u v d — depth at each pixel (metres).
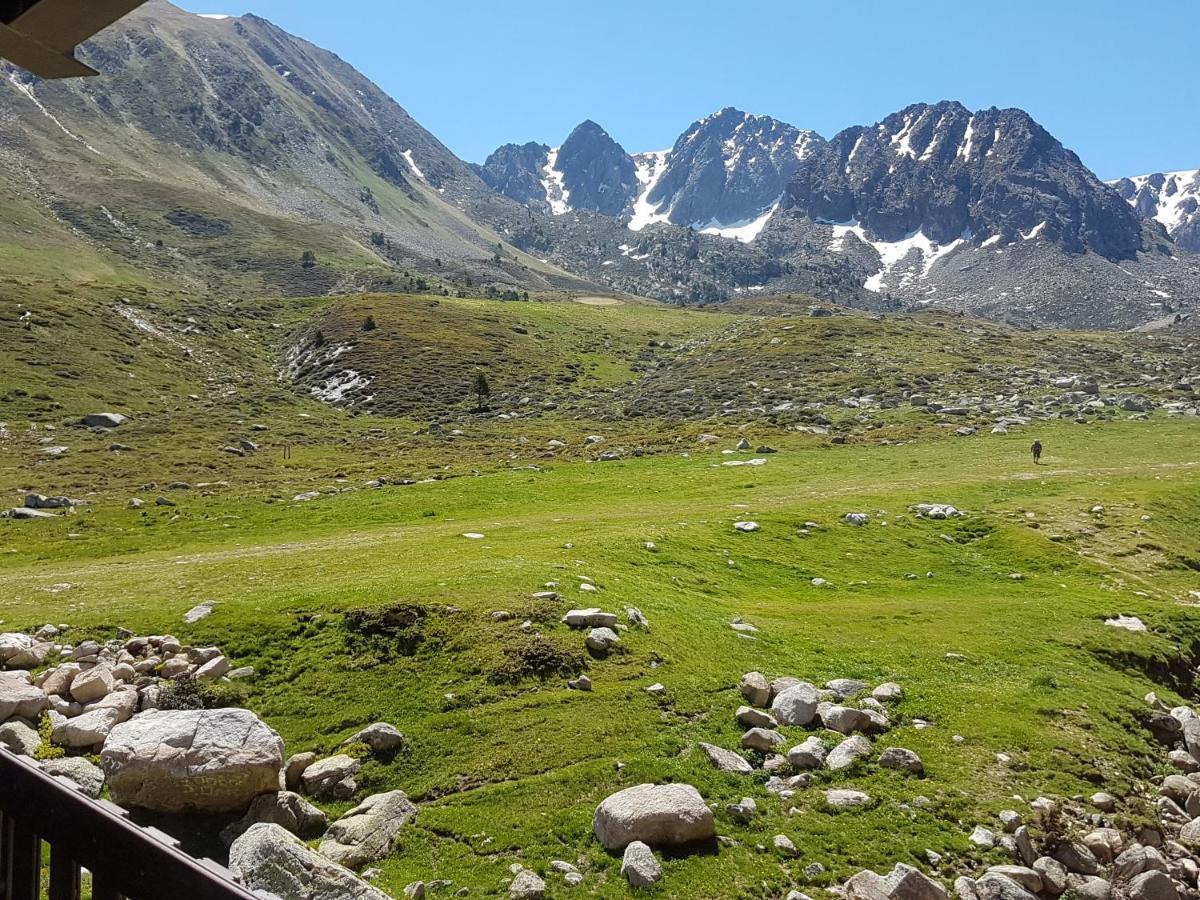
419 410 129.50
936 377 119.25
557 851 16.22
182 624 25.69
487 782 18.55
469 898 14.83
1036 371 122.62
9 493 65.38
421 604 25.75
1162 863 17.08
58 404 111.31
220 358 157.25
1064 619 34.06
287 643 24.50
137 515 55.50
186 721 17.34
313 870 12.67
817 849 16.69
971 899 15.48
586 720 20.86
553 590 28.25
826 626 31.53
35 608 28.61
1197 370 124.38
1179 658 32.12
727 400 119.38
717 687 23.44
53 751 18.53
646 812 16.38
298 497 61.22
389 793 17.59
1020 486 59.38
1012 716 23.34
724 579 38.44
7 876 4.32
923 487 59.66
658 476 66.88
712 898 15.00
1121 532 49.47
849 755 20.02
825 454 75.69
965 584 42.16
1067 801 19.34
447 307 193.38
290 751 19.89
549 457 81.94
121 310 165.00
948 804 18.56
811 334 159.62
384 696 21.86
